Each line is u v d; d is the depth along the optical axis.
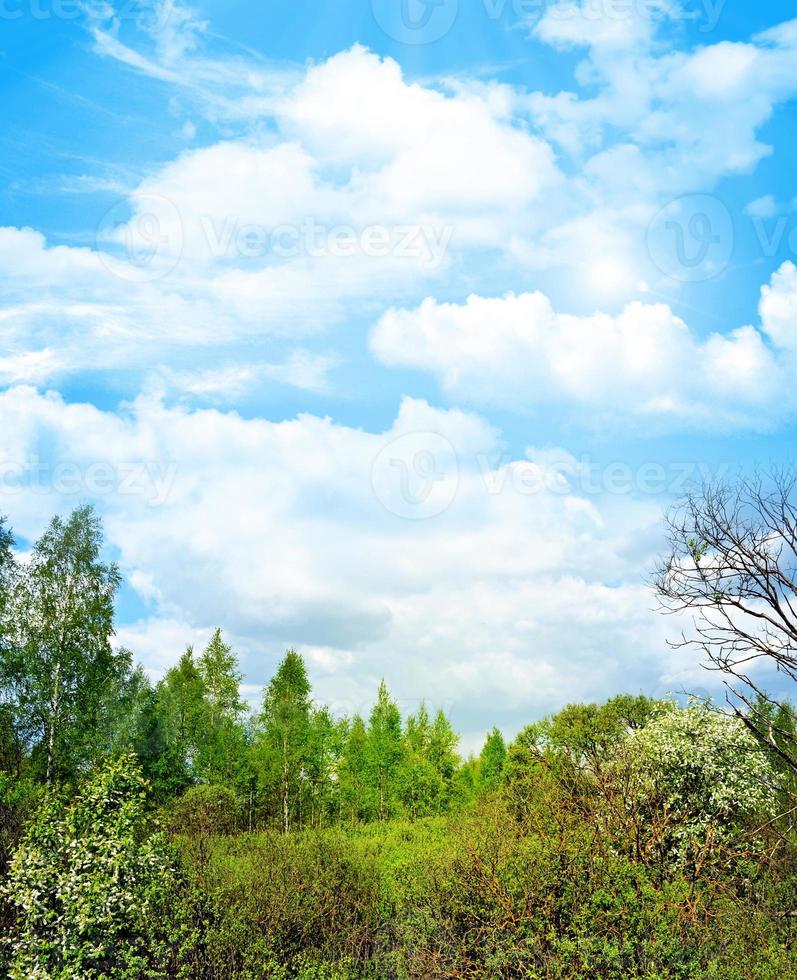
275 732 26.69
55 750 19.81
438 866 8.02
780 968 5.91
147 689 24.47
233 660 32.59
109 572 22.09
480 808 10.68
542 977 6.20
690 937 6.35
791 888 7.84
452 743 28.97
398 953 7.18
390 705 29.98
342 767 29.75
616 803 8.48
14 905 8.20
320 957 7.75
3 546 21.25
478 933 6.93
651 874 7.45
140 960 7.36
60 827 8.32
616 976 5.96
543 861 7.27
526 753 16.66
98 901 7.70
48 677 20.50
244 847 11.55
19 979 7.19
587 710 16.28
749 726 7.48
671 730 11.45
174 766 23.30
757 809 10.33
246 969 7.38
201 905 8.29
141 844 8.54
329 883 8.92
